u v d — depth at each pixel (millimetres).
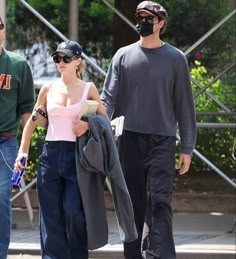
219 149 25188
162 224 14977
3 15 19125
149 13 14938
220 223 21344
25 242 18844
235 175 25156
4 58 14828
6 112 14828
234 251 18031
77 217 13617
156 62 15102
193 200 22922
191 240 19203
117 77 15266
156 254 14898
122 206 14008
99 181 13812
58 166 13758
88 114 13734
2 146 14742
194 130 15430
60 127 13781
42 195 13953
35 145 22938
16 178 14227
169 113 15258
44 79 23062
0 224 14484
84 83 14047
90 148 13484
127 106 15258
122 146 15305
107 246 18359
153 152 15164
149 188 15164
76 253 13859
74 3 21406
